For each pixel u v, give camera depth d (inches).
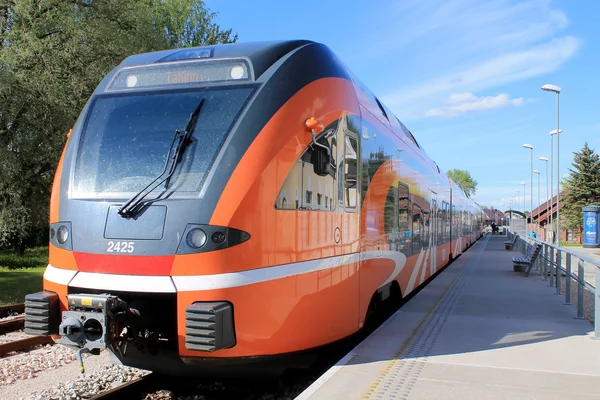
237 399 223.9
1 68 656.4
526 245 885.2
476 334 272.4
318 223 222.7
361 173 272.8
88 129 219.9
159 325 196.5
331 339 232.7
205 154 195.6
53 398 211.0
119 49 742.5
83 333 180.9
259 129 198.1
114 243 188.9
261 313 190.1
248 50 219.0
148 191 193.3
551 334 275.4
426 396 174.6
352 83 267.6
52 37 713.6
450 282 522.3
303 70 221.8
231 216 184.4
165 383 239.6
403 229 374.3
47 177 828.6
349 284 251.8
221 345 176.2
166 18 1147.3
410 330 280.2
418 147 483.8
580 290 323.9
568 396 175.3
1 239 786.2
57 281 196.5
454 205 830.5
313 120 213.6
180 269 180.7
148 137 207.2
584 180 2337.6
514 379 193.8
